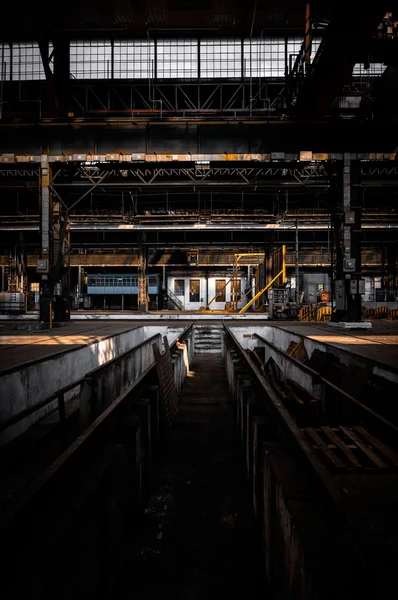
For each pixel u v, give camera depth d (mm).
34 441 6137
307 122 15258
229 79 23359
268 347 13078
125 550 3451
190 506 4289
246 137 15594
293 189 28422
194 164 16516
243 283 39938
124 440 3844
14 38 22500
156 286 36406
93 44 23141
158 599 2852
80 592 2225
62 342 10336
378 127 15141
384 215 28422
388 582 1443
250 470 4750
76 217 29422
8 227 29531
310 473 2492
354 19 10891
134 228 29406
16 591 1520
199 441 6375
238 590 2941
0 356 7652
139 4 20156
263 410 4762
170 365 7543
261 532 3623
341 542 1872
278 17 21250
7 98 23016
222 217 29812
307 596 1790
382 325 17312
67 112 20031
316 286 39156
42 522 2018
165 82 23312
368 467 3604
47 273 15648
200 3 20094
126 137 15703
